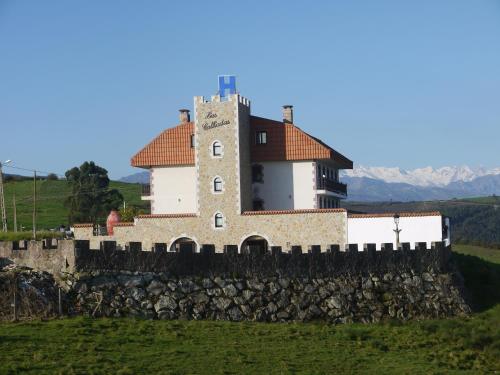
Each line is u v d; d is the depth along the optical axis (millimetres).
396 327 50219
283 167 77438
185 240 74688
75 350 36562
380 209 192750
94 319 43062
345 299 51500
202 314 47125
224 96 75438
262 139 77812
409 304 53625
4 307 41875
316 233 71312
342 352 42094
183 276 47719
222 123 74812
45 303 43000
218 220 74250
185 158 79250
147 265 46938
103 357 35906
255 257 49750
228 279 48750
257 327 45688
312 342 43500
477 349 46969
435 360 43062
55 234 82625
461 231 181125
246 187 76312
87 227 77375
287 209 77000
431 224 68062
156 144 80188
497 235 175625
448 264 58281
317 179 77375
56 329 39906
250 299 48781
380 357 42312
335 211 70875
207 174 74750
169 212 79562
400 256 54969
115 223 76125
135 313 45344
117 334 40406
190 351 38562
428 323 51156
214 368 36062
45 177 178750
